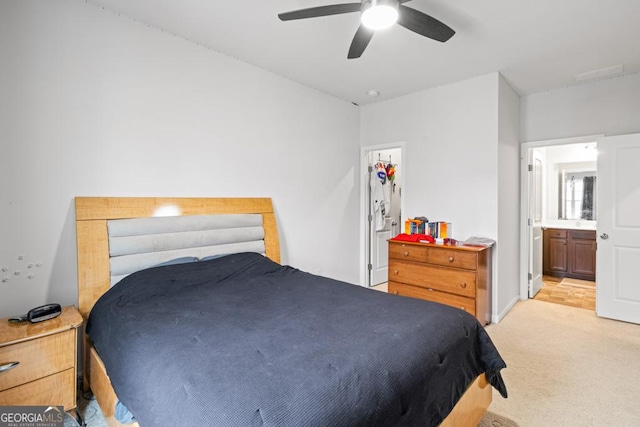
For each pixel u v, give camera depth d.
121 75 2.35
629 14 2.29
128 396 1.26
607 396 2.04
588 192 5.11
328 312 1.73
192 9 2.28
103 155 2.28
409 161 4.04
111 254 2.24
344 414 0.98
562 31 2.54
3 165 1.91
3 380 1.53
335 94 4.04
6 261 1.93
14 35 1.93
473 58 3.01
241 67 3.09
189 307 1.82
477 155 3.45
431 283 3.29
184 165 2.70
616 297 3.36
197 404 0.98
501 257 3.46
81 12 2.17
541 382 2.21
